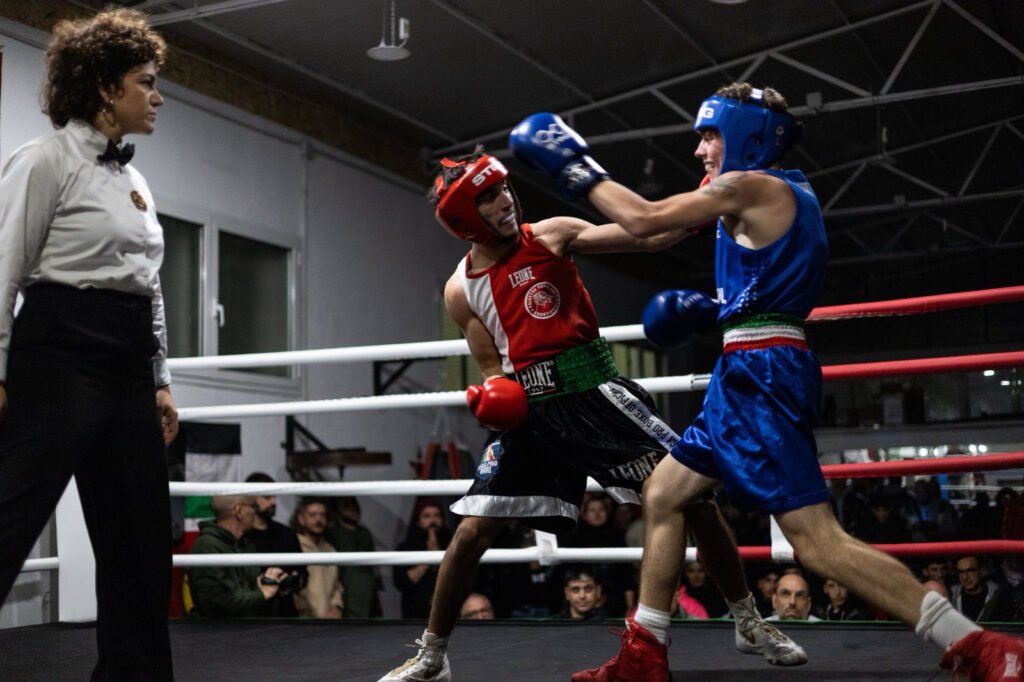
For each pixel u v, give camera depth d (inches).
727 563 91.5
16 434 70.7
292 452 245.3
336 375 274.7
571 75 276.4
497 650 109.1
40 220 71.2
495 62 263.6
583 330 85.8
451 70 266.5
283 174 263.9
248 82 255.8
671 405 454.0
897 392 391.2
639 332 116.3
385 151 302.7
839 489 275.7
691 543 135.9
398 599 281.0
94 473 76.9
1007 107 314.2
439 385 311.7
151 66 76.0
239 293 249.6
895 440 381.4
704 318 76.8
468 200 79.8
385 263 296.8
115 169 75.2
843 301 491.5
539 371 85.0
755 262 72.9
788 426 70.9
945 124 325.4
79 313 72.3
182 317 233.3
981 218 410.0
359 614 224.5
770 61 276.8
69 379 71.9
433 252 318.3
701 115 76.4
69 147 73.0
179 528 204.7
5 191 71.0
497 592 220.8
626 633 78.8
